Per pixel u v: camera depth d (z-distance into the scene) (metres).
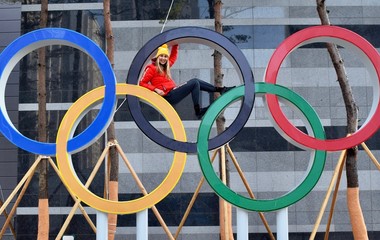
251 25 28.03
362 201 26.88
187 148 15.31
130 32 28.11
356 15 28.05
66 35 15.82
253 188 26.91
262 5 28.14
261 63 27.77
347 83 19.41
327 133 27.36
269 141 27.25
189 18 28.09
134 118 15.45
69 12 28.27
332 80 27.69
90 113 27.36
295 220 26.81
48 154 15.45
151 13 28.22
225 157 20.77
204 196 27.06
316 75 27.72
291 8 28.09
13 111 29.16
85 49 15.78
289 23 28.02
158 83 16.27
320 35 15.74
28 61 28.14
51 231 26.88
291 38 15.73
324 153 15.38
